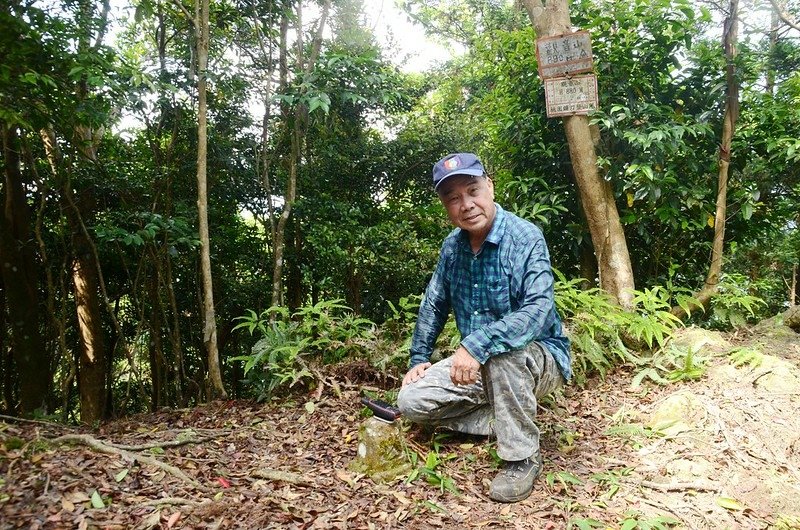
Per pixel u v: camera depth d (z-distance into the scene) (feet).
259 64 18.90
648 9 13.93
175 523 6.01
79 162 17.54
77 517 5.91
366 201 24.67
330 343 12.10
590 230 14.06
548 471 7.61
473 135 25.81
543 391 7.69
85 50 13.05
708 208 14.33
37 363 18.76
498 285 7.47
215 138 19.74
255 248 23.57
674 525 6.38
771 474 7.34
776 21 17.97
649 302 12.83
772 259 22.00
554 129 15.49
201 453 8.27
